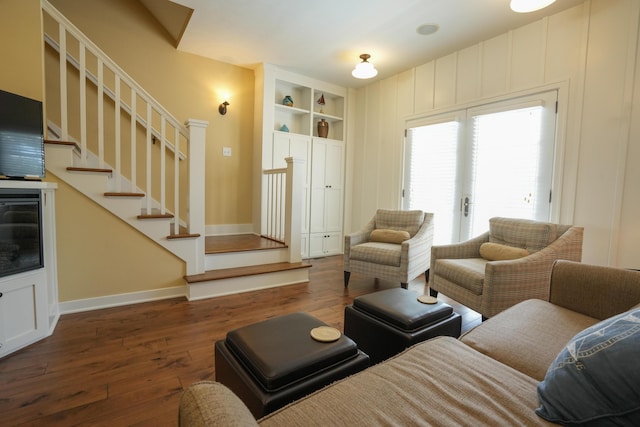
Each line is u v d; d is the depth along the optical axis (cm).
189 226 299
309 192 478
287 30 337
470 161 361
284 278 340
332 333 130
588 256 275
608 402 75
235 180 446
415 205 424
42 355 189
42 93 234
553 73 294
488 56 343
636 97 248
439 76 393
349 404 84
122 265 269
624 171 255
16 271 190
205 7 298
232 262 329
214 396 64
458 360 106
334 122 524
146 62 374
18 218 193
